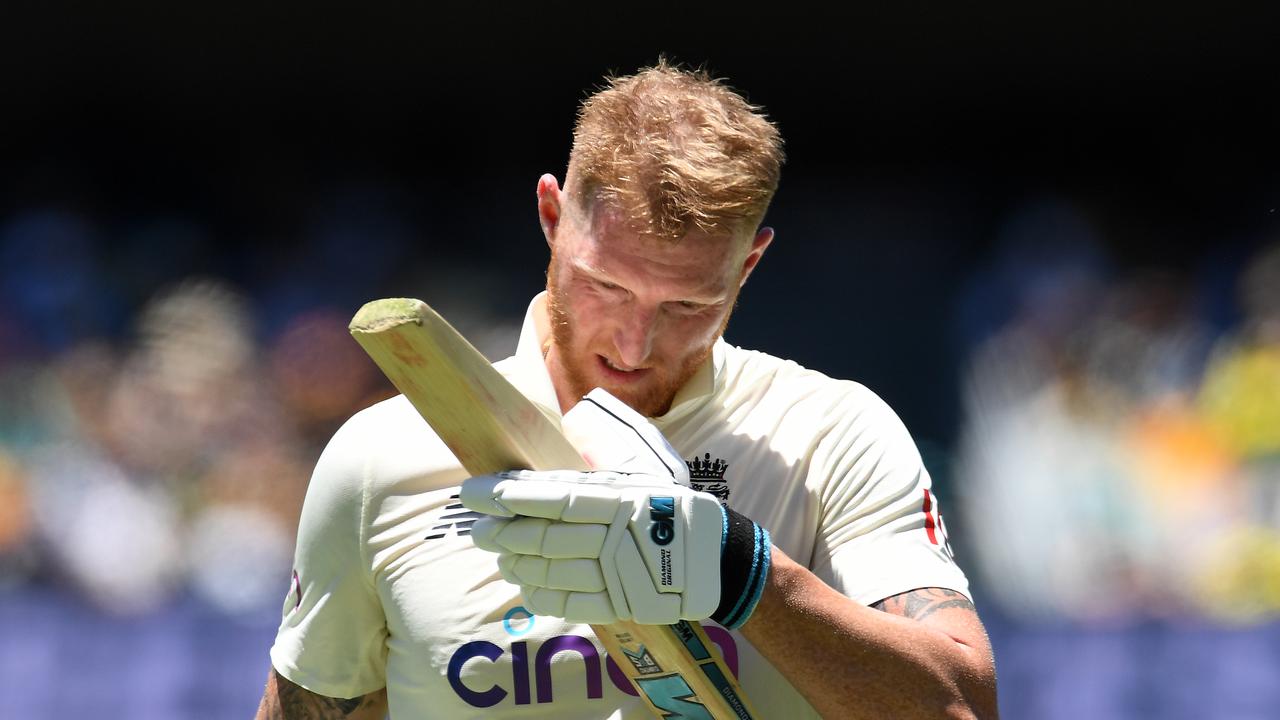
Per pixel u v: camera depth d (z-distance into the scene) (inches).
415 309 202.1
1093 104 1562.5
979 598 1063.6
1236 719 866.8
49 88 1546.5
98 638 872.3
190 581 1047.0
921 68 1536.7
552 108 1563.7
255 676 864.9
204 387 1173.1
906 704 237.3
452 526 270.2
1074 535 1070.4
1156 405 1185.4
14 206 1520.7
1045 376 1226.0
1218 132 1560.0
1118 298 1318.9
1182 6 1501.0
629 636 235.5
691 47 1514.5
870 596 260.7
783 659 235.9
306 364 1224.8
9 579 1004.6
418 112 1568.7
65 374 1188.5
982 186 1547.7
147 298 1312.7
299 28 1526.8
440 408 215.9
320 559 281.6
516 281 1429.6
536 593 221.8
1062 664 895.7
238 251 1401.3
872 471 272.5
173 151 1558.8
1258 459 1119.0
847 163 1555.1
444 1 1505.9
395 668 277.1
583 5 1502.2
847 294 1374.3
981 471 1158.3
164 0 1510.8
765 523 270.5
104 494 1062.4
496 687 263.3
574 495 214.4
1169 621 908.6
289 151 1560.0
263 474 1131.9
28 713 859.4
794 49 1519.4
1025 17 1508.4
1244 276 1366.9
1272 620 940.0
